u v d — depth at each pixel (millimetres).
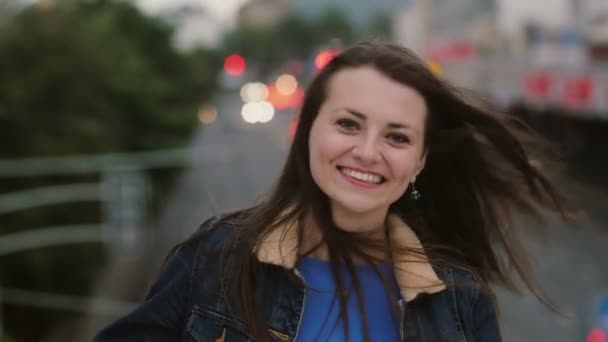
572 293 12008
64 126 15977
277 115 52844
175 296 2037
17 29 15688
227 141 36656
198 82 33812
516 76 25016
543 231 2611
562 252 14008
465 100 2215
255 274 1992
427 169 2338
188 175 27891
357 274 2039
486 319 2115
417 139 2021
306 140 2100
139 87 21766
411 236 2119
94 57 17672
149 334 2039
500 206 2402
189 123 26547
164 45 29859
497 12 32656
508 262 2445
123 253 16078
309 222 2070
